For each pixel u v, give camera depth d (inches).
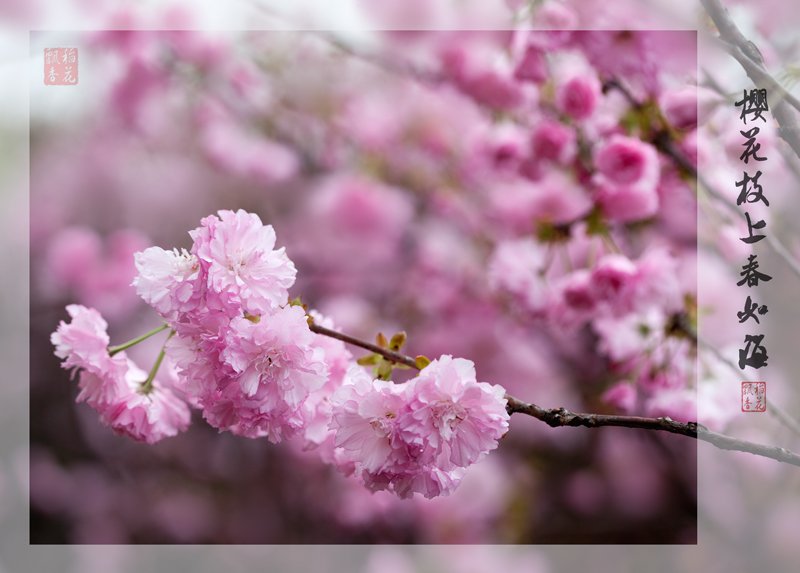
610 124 64.9
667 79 58.3
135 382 52.7
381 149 102.0
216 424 51.2
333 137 102.7
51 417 118.9
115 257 108.6
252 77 95.3
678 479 107.8
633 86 58.7
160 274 50.5
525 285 68.2
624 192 63.3
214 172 112.8
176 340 50.8
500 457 108.5
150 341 103.9
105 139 108.6
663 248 63.3
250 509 113.6
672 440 107.8
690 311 64.7
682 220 77.3
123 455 119.6
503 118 76.9
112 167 113.7
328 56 92.0
